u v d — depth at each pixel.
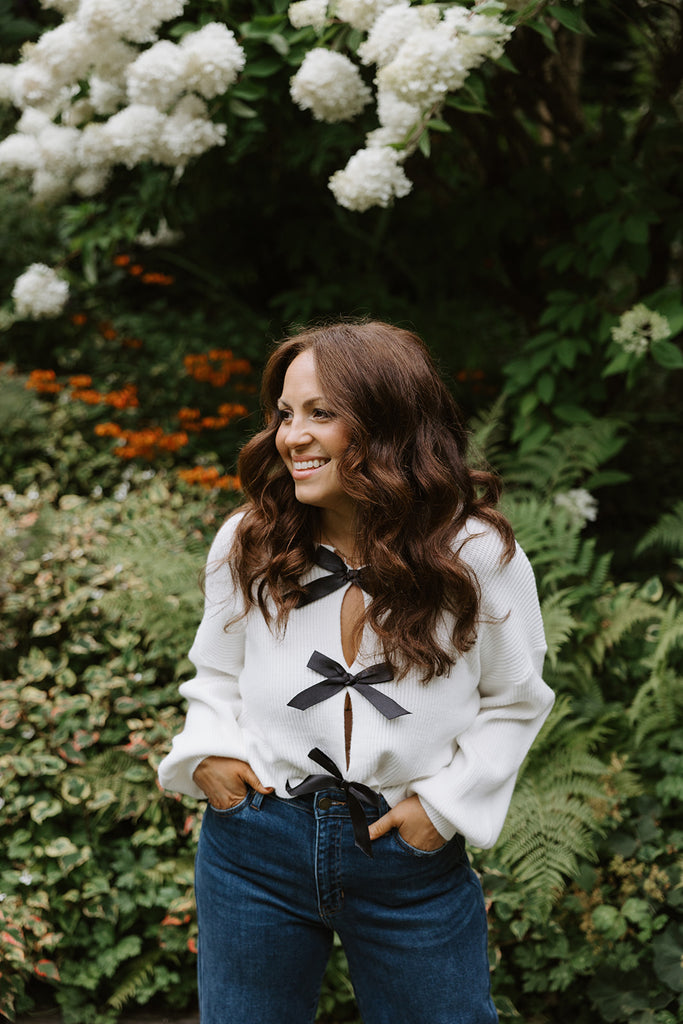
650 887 2.35
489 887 2.40
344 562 1.50
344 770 1.46
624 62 4.42
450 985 1.50
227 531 1.60
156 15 2.79
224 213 5.90
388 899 1.49
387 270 5.97
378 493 1.40
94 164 3.32
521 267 4.36
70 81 3.10
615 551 4.35
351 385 1.40
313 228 5.12
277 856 1.50
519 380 3.71
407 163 4.20
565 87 4.03
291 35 2.98
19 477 4.38
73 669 3.03
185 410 4.67
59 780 2.61
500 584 1.48
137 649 3.09
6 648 3.02
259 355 5.78
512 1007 2.32
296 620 1.48
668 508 4.89
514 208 4.04
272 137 3.91
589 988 2.31
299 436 1.42
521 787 2.50
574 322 3.65
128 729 2.78
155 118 3.11
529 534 3.15
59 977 2.29
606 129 3.73
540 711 1.57
